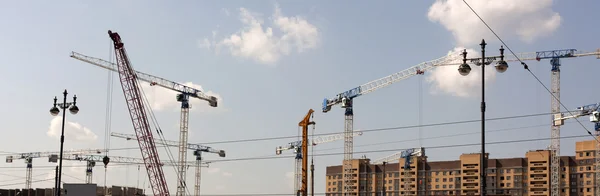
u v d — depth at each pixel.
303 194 163.75
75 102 85.12
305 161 167.38
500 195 142.62
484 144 52.62
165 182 185.25
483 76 53.66
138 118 183.88
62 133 84.38
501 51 55.44
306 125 168.75
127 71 184.38
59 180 83.94
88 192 126.81
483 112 53.00
